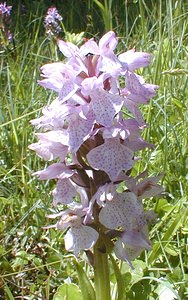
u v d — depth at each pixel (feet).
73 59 0.31
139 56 0.31
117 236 0.32
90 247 0.31
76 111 0.30
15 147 0.58
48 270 0.44
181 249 0.44
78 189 0.33
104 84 0.31
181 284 0.38
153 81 0.63
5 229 0.48
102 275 0.33
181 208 0.45
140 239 0.32
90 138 0.31
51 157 0.32
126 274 0.38
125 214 0.31
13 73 0.78
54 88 0.31
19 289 0.43
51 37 0.78
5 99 0.69
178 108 0.57
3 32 0.81
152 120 0.57
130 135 0.32
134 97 0.31
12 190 0.54
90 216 0.31
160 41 0.63
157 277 0.41
